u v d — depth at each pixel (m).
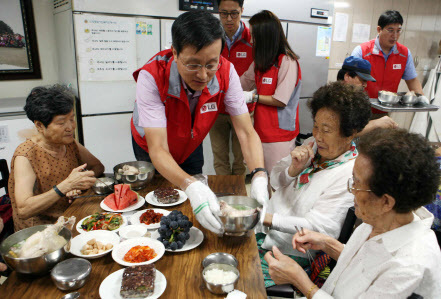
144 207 1.51
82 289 1.00
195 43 1.18
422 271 0.80
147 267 1.02
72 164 1.71
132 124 1.95
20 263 1.00
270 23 2.38
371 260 0.91
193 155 2.11
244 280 1.04
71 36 2.63
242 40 2.77
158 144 1.45
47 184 1.60
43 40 3.07
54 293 0.98
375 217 0.90
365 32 4.42
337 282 1.03
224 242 1.24
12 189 1.55
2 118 2.64
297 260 1.49
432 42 4.89
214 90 1.58
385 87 3.51
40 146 1.57
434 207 1.47
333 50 4.29
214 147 3.17
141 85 1.48
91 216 1.37
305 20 3.40
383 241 0.88
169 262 1.12
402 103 2.86
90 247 1.17
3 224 1.61
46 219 1.61
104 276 1.06
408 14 4.59
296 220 1.41
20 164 1.50
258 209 1.22
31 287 1.01
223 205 1.24
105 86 2.76
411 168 0.78
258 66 2.53
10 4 2.82
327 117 1.29
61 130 1.50
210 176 1.82
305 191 1.49
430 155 0.80
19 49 2.95
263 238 1.63
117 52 2.72
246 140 1.66
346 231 1.31
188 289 1.00
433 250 0.82
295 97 2.64
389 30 3.21
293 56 2.53
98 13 2.57
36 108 1.44
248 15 3.15
